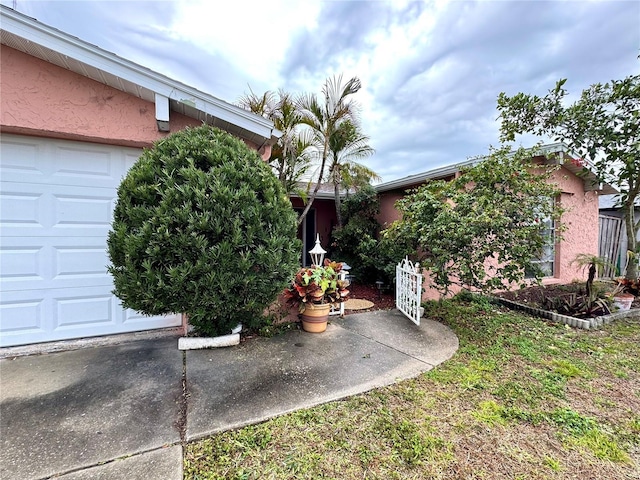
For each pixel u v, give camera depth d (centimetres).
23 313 365
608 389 300
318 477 187
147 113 399
